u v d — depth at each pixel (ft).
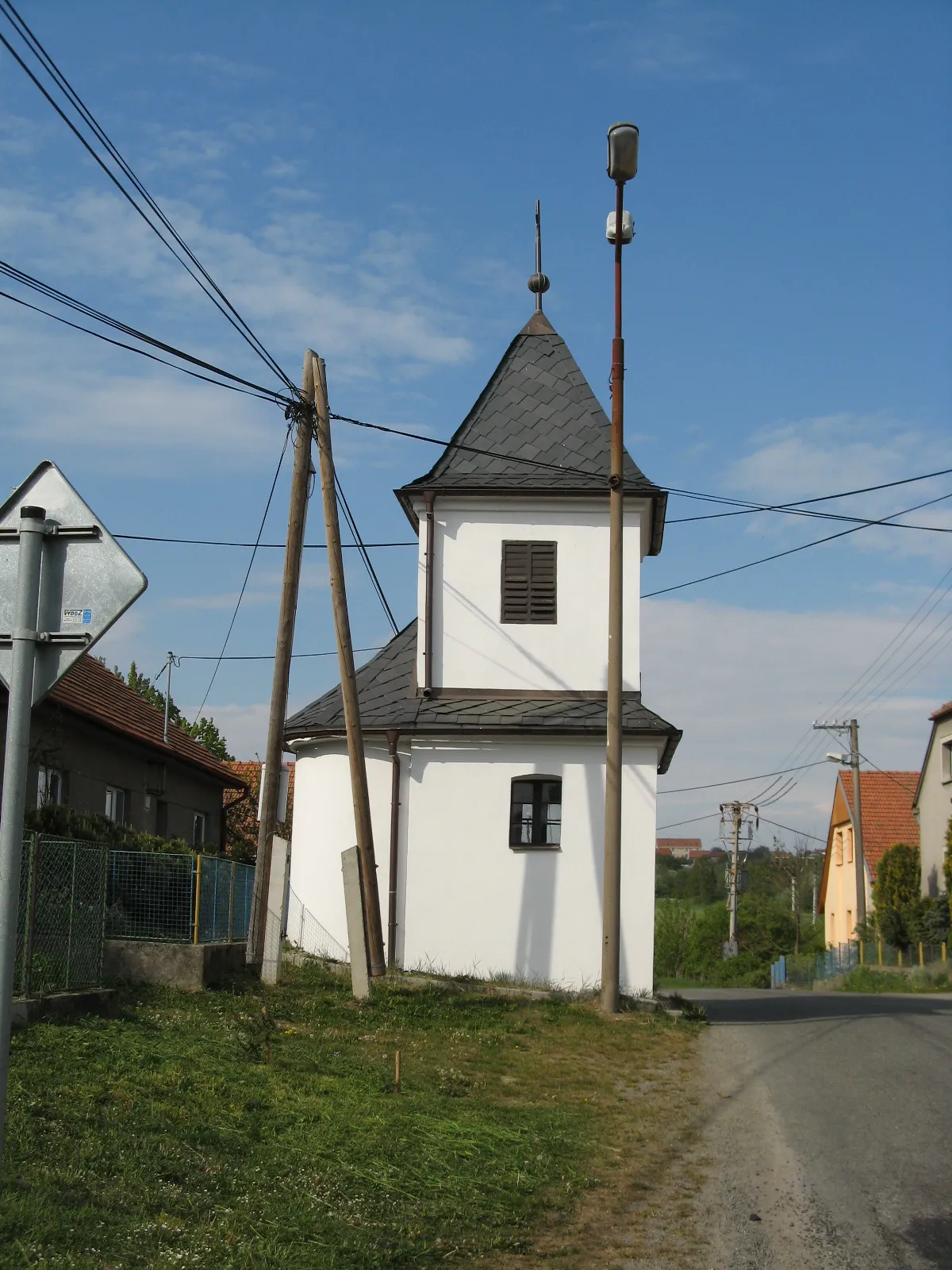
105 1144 27.81
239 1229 24.47
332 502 57.62
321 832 68.54
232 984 51.88
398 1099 37.11
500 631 68.54
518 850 64.28
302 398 56.29
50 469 17.92
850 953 141.08
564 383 73.77
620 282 59.88
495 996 58.34
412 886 64.54
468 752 65.41
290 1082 37.09
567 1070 44.73
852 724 144.77
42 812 56.49
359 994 54.08
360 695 68.74
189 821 98.63
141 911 52.44
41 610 17.58
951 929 122.72
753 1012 65.26
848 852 178.60
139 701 96.17
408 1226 26.35
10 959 16.52
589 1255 25.76
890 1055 48.29
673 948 234.79
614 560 58.75
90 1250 22.06
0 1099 16.34
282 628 55.83
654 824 63.77
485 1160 31.83
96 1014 41.27
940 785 133.28
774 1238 26.91
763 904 226.17
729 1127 36.60
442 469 70.18
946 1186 30.73
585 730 64.39
